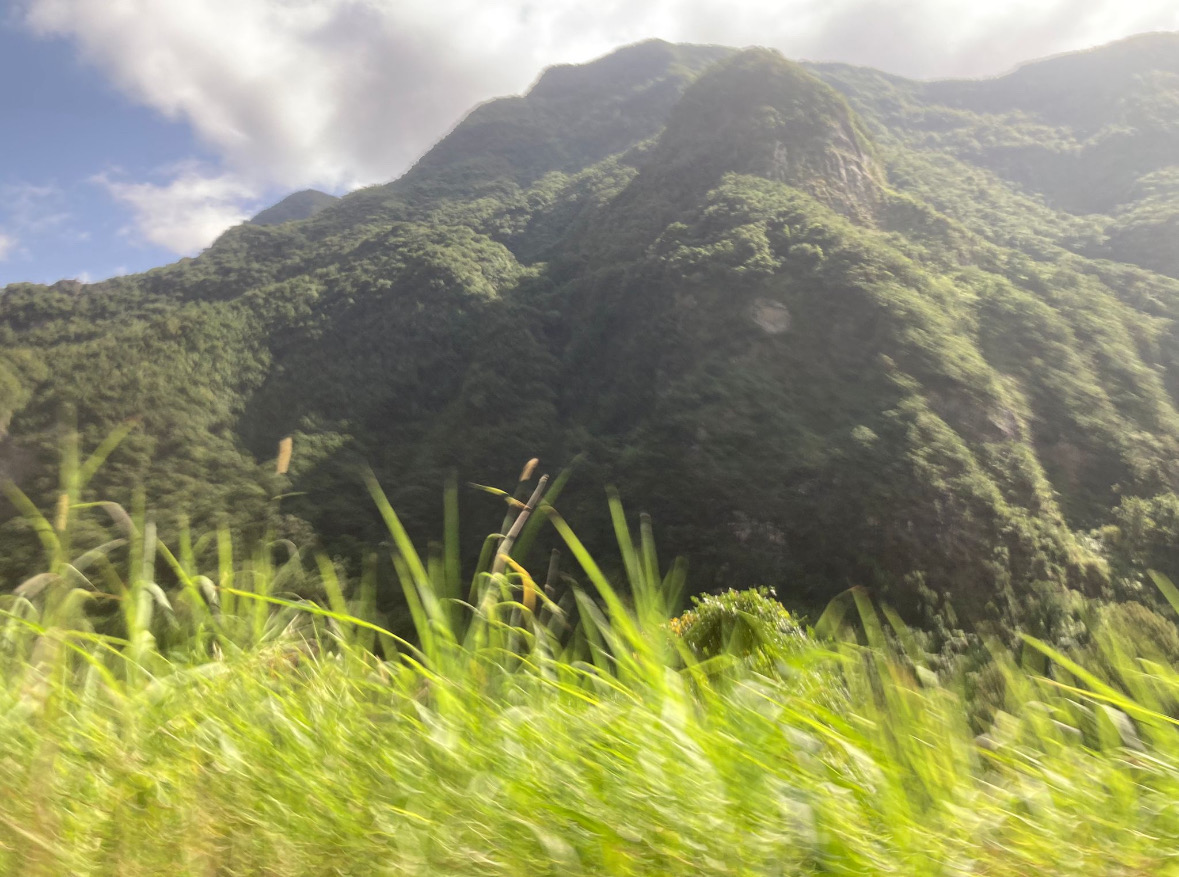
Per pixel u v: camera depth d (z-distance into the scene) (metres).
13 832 1.01
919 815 0.99
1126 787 1.02
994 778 1.08
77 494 1.32
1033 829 0.96
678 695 1.15
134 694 1.35
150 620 1.47
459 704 1.25
